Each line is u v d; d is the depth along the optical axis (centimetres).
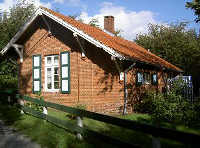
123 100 1275
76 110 702
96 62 1205
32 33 1424
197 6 974
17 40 1450
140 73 1416
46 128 808
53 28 1310
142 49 2055
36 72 1382
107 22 1958
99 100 1192
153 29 3238
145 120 1034
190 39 2956
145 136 757
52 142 660
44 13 1247
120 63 1237
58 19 1184
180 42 2806
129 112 1306
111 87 1244
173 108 979
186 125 915
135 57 1212
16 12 3081
